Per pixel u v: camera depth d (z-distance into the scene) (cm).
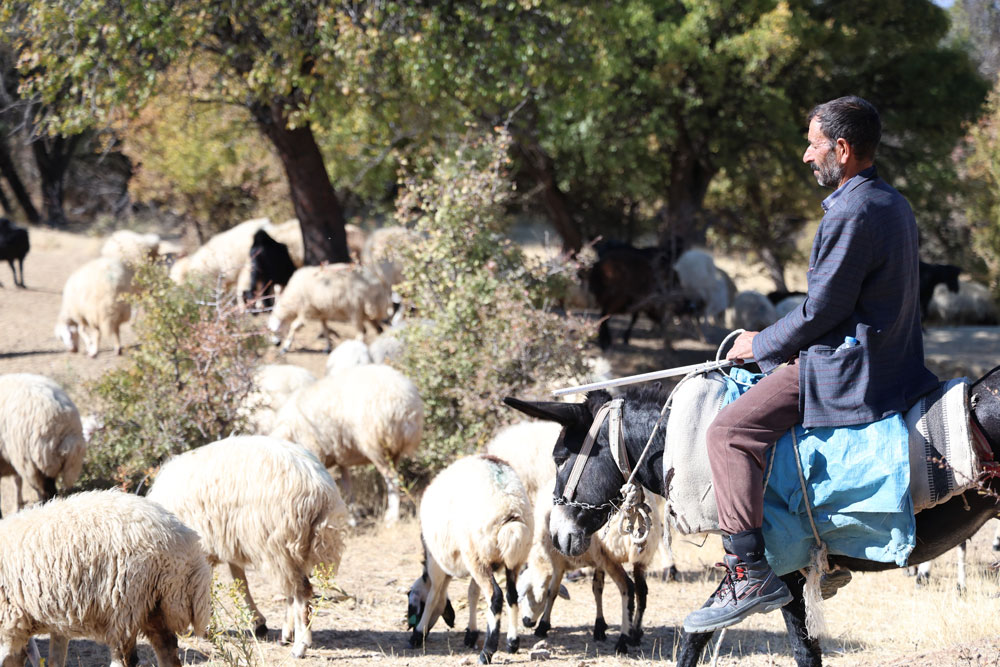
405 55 1441
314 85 1541
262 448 623
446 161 1203
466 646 647
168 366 1010
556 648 639
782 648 609
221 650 520
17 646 494
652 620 695
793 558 339
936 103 2225
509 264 1163
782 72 2178
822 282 318
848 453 323
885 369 322
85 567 476
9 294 2105
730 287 2111
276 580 611
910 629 613
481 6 1530
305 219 1822
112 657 511
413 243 1177
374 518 994
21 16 1609
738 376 359
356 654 618
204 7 1450
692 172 2317
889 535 322
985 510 321
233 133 2334
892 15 2192
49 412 873
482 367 1037
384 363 1194
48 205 3869
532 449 757
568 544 381
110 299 1562
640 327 2125
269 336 1101
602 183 2450
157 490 625
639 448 367
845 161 328
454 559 627
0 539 482
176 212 2772
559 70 1622
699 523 349
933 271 2170
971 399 317
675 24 1955
